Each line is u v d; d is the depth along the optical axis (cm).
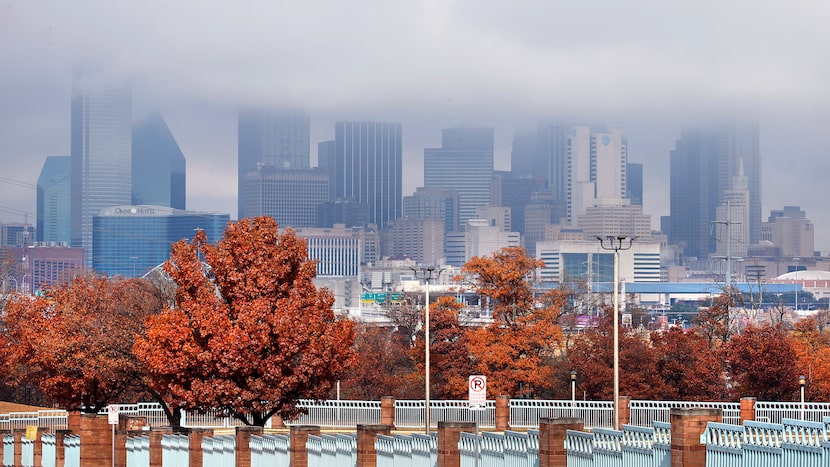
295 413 10675
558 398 17200
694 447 5416
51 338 12456
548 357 18912
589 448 5994
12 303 15212
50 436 11162
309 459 8194
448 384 17275
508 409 12600
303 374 10306
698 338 17425
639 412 12375
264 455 8581
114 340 12294
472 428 6862
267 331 10175
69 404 12838
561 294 18988
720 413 5488
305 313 10394
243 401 10300
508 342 17300
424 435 7044
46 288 16800
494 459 6588
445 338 18125
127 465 10238
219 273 10406
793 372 15888
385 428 7575
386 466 7431
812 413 12219
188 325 10319
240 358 10131
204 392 10156
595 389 16600
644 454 5662
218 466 9100
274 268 10369
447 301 18400
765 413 12044
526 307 17700
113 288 15400
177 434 9819
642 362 16675
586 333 18775
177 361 10225
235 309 10338
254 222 10538
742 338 16312
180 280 10525
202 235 10800
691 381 16425
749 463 5178
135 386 13450
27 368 14800
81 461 10056
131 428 11119
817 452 4853
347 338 10656
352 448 7650
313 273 10569
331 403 13262
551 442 6094
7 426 13950
